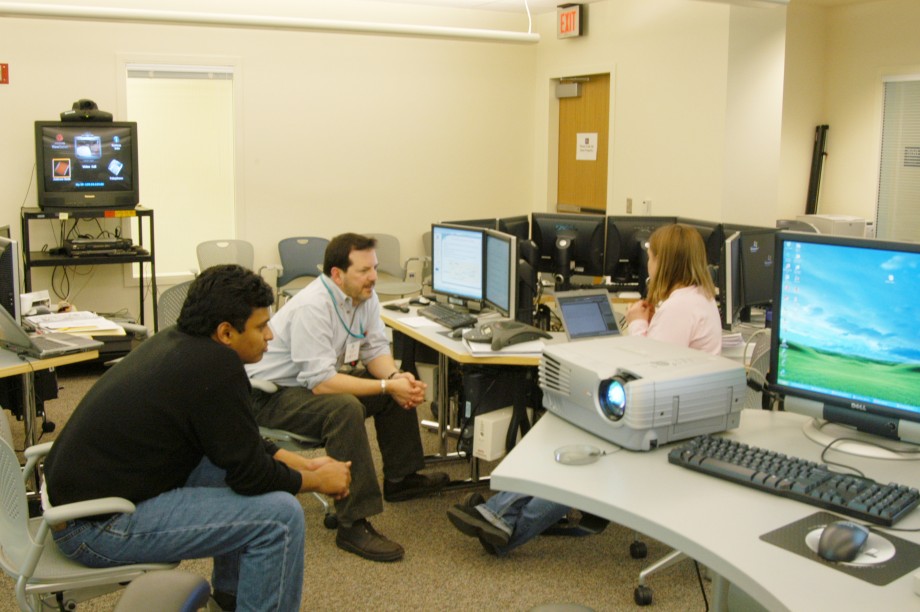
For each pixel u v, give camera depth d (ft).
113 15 15.34
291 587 7.14
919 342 5.89
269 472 7.04
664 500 5.38
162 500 6.84
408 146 22.72
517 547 10.11
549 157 24.40
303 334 10.34
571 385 6.66
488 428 11.10
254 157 20.93
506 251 12.08
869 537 4.83
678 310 10.32
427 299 14.46
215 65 20.22
